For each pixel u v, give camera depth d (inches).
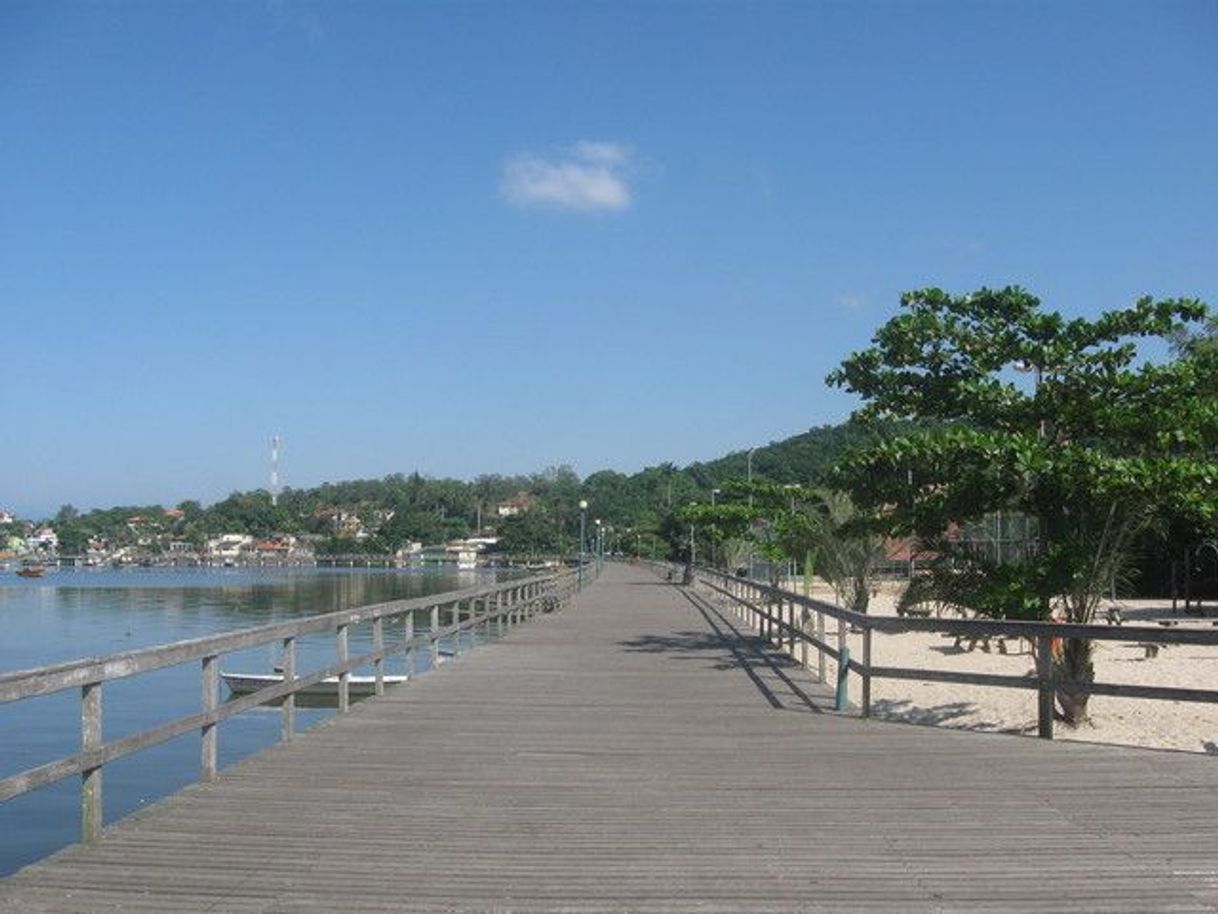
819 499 1219.9
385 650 567.2
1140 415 583.2
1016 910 234.8
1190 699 390.9
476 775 369.1
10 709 897.5
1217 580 1801.2
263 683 972.6
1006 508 606.5
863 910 235.3
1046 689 429.7
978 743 423.2
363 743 427.8
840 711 503.2
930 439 587.8
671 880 255.8
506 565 5098.4
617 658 757.9
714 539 2736.2
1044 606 591.5
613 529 5679.1
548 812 318.7
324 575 4913.9
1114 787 346.9
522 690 586.6
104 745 291.0
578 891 247.9
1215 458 603.5
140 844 285.0
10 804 599.2
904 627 464.1
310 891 247.8
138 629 1924.2
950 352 644.7
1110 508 584.7
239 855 275.3
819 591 1947.6
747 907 237.3
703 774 370.0
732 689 590.6
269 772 373.1
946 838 290.0
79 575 5408.5
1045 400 610.2
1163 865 265.7
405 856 274.7
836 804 327.0
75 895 244.8
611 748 417.7
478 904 239.5
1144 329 597.3
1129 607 1701.5
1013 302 623.5
